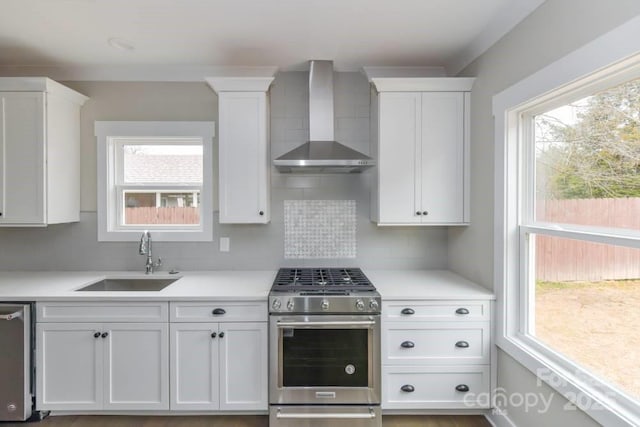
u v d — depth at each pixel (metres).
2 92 2.56
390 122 2.68
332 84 2.80
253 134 2.71
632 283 1.47
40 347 2.29
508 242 2.21
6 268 2.98
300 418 2.23
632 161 1.47
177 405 2.31
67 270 2.99
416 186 2.69
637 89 1.46
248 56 2.73
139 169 3.07
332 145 2.74
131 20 2.19
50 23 2.22
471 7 2.07
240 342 2.30
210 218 3.02
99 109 2.98
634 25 1.32
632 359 1.47
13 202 2.59
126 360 2.30
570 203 1.82
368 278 2.75
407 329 2.30
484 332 2.31
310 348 2.25
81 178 2.98
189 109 2.99
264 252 3.05
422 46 2.58
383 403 2.30
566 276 1.84
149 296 2.28
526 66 1.99
